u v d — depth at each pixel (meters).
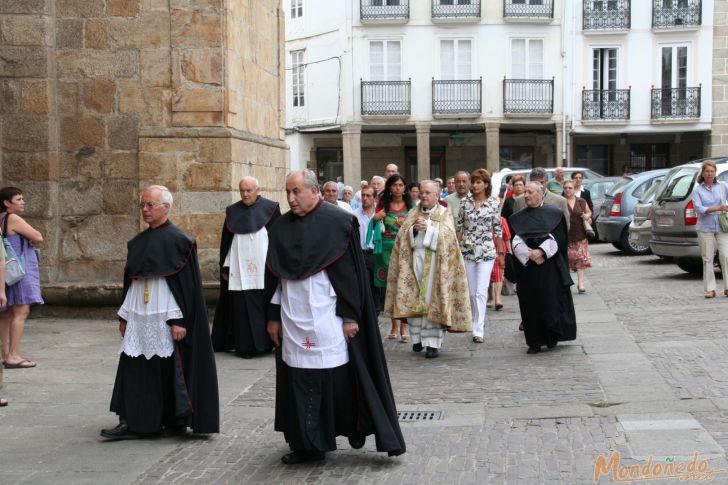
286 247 6.25
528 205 10.34
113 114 12.93
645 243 21.06
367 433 6.26
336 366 6.21
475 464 6.23
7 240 9.66
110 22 12.85
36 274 9.93
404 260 10.42
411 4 35.81
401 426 7.38
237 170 13.09
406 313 10.39
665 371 8.93
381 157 38.22
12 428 7.42
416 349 10.80
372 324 6.30
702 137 36.97
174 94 12.81
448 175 38.16
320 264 6.14
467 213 11.37
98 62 12.93
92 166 13.00
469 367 9.76
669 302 13.72
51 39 12.87
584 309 13.47
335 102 36.91
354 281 6.22
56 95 12.99
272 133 15.60
